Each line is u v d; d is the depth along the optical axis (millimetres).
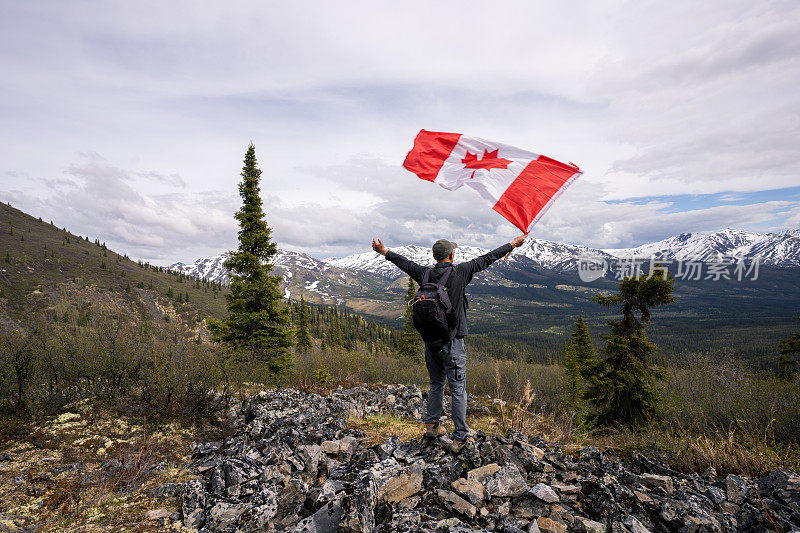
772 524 2717
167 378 5656
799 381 7184
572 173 4320
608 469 3521
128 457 4059
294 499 3066
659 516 2791
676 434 5527
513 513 2857
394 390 8125
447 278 3711
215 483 3340
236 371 6984
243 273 14617
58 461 3906
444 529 2561
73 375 5809
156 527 2832
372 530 2633
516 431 4652
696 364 10320
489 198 4484
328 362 12828
